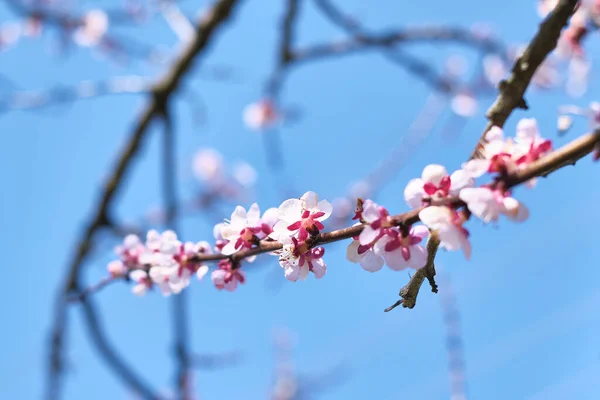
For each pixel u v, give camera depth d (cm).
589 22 92
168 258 76
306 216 71
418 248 69
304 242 71
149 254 78
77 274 145
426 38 138
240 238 73
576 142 67
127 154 147
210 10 141
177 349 107
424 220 68
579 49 93
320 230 71
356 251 71
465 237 69
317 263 71
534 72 77
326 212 71
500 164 69
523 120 69
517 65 77
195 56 143
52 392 140
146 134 145
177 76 143
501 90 77
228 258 75
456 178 69
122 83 141
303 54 142
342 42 141
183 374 108
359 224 71
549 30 77
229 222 75
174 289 76
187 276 76
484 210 68
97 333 137
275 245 73
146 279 81
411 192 69
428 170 69
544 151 69
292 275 71
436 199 69
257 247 73
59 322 143
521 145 69
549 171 70
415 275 73
